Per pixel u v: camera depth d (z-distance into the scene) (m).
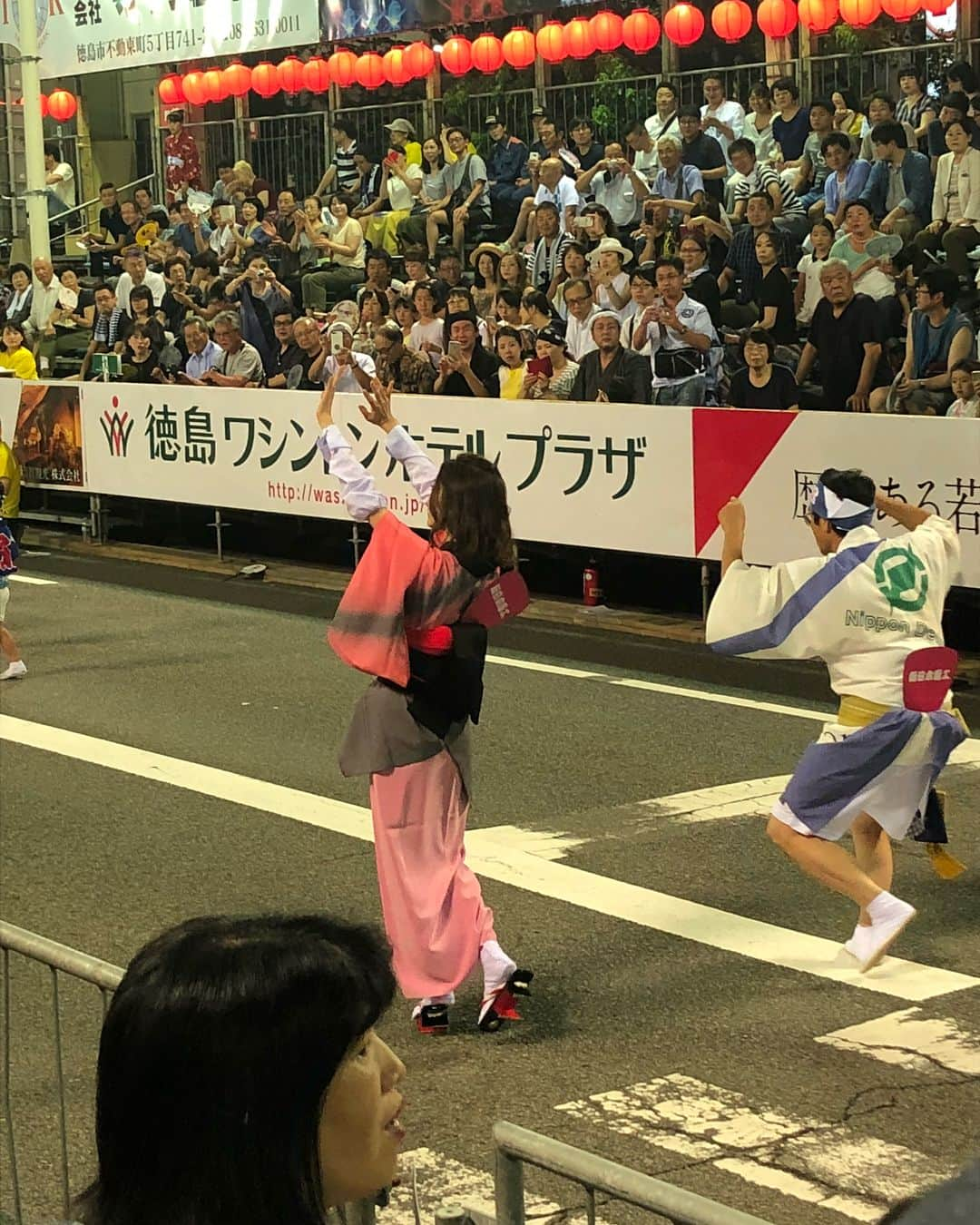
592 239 17.19
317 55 23.31
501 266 16.92
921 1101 5.65
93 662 13.27
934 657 6.68
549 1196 5.14
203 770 10.08
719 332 15.16
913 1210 1.56
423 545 6.29
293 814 9.16
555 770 9.84
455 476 6.33
